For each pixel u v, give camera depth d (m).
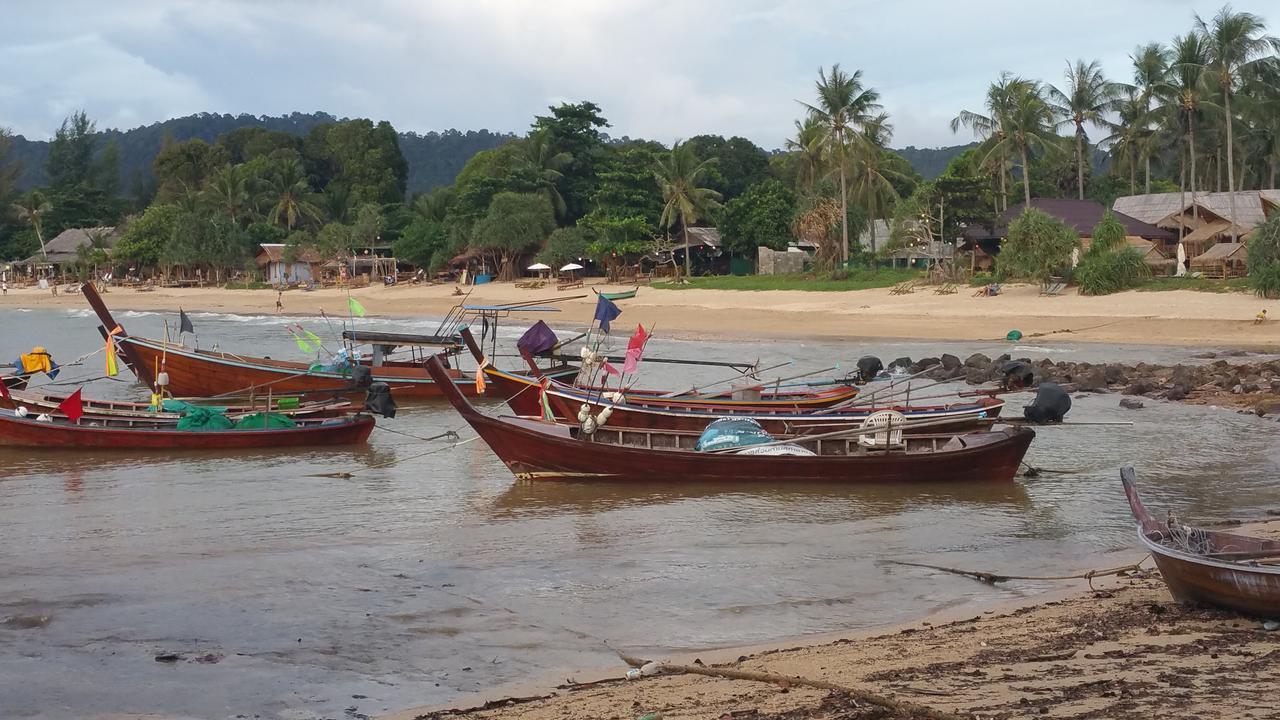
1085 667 8.99
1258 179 78.94
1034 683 8.62
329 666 10.72
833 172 73.12
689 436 20.36
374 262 100.88
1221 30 59.12
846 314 54.00
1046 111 67.12
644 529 16.39
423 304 76.75
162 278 109.38
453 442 24.48
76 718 9.44
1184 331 43.22
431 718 9.07
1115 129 76.88
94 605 12.74
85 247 113.50
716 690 9.16
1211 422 24.75
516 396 24.80
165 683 10.27
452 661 10.83
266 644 11.38
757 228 77.38
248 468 21.73
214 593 13.20
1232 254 55.00
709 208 81.44
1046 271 54.28
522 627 11.87
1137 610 11.09
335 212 116.31
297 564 14.50
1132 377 31.53
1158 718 7.59
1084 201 69.12
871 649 10.27
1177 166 93.00
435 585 13.52
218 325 66.88
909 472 19.20
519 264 89.38
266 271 106.44
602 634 11.60
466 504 18.28
